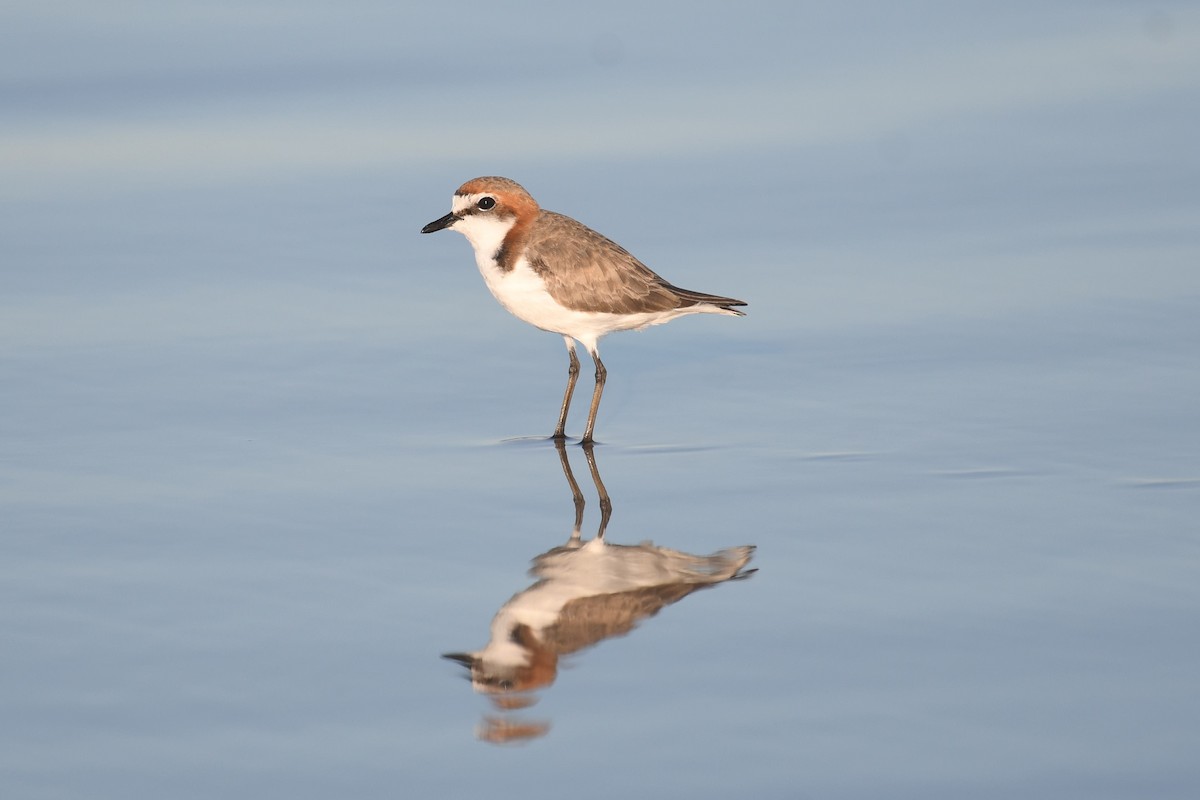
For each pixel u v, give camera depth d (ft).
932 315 55.98
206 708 29.99
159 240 64.13
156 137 76.33
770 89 82.07
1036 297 57.00
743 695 30.40
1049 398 48.21
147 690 30.68
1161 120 76.07
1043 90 80.89
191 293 58.70
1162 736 28.45
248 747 28.63
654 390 51.52
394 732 29.17
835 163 72.54
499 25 93.04
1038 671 31.01
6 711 29.76
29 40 89.45
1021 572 36.04
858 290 58.75
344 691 30.73
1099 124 75.97
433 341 55.36
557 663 31.96
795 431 46.88
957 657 31.73
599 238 48.67
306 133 76.95
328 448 45.62
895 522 39.47
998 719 29.19
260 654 32.30
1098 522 38.99
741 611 34.37
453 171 71.97
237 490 42.01
